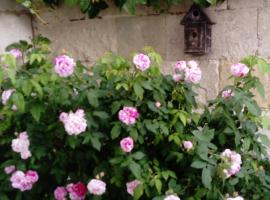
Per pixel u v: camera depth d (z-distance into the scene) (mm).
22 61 2348
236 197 1701
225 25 2289
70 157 1998
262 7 2201
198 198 1800
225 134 1914
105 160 1971
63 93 1801
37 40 2439
